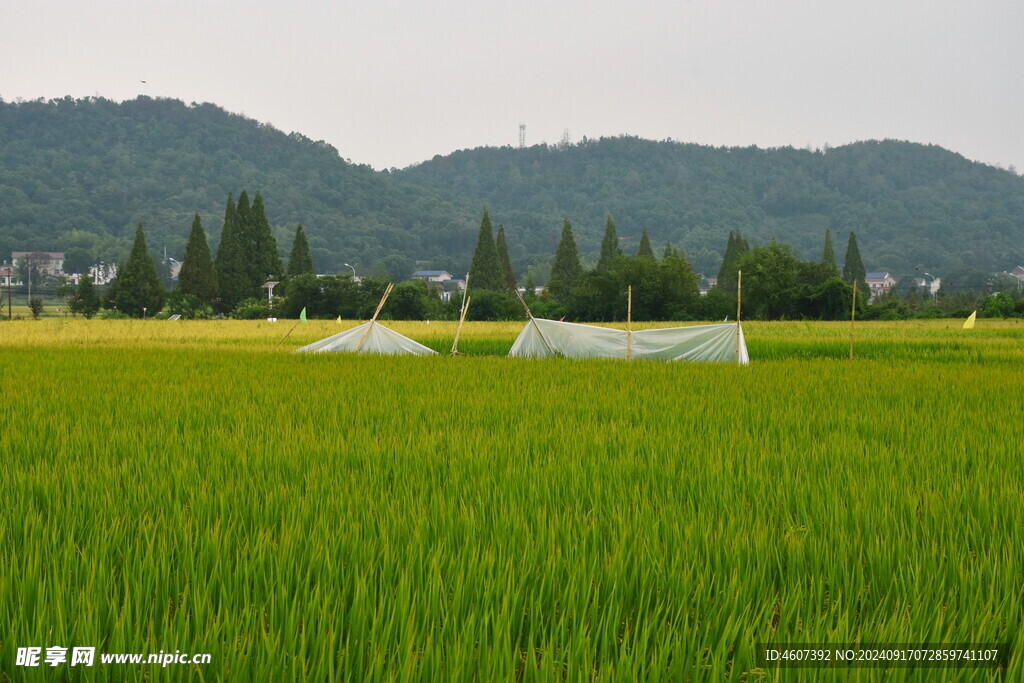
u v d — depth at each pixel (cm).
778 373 1522
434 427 847
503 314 6994
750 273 7144
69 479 572
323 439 754
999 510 513
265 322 4950
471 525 466
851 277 12019
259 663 304
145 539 441
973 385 1280
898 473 626
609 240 11025
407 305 7256
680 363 1795
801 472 632
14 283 13862
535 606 359
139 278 7806
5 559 410
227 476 605
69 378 1337
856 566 412
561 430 820
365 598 355
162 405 984
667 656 325
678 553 417
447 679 304
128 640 329
